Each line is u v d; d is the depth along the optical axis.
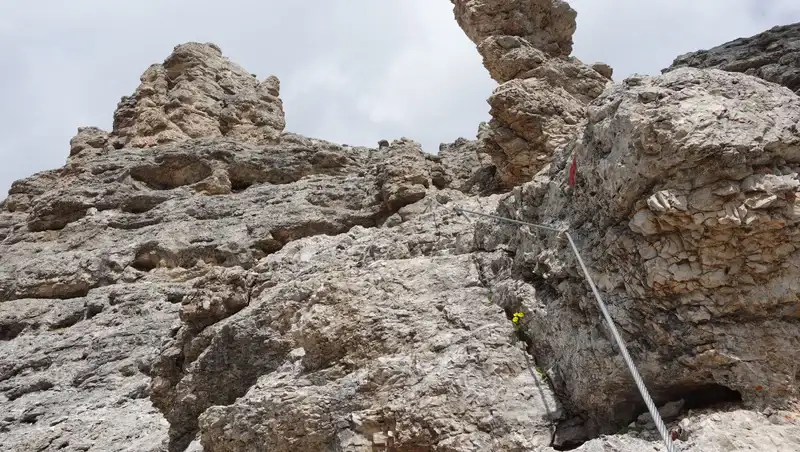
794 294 5.96
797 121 6.27
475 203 13.40
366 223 20.88
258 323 10.39
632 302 6.75
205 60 34.00
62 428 13.95
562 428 7.41
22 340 18.30
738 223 5.91
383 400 8.01
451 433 7.42
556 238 8.16
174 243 21.17
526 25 20.92
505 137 17.94
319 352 9.09
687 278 6.21
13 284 21.19
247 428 8.53
